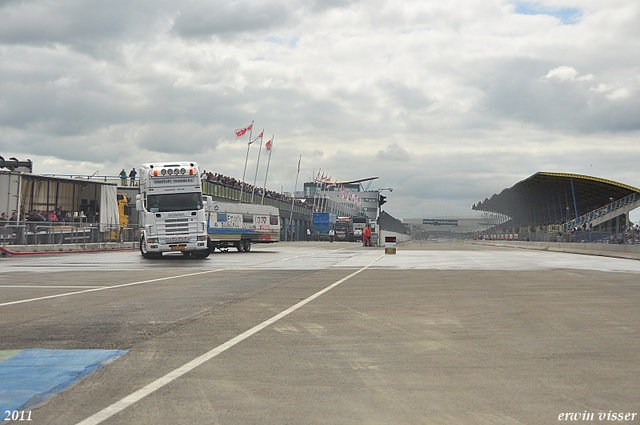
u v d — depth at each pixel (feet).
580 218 212.43
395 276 51.98
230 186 195.31
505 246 230.89
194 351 20.01
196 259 81.92
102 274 53.57
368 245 178.81
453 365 18.07
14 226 86.63
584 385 15.76
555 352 19.94
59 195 103.96
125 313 28.81
